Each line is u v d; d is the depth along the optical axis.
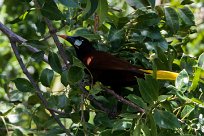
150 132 8.41
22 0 9.36
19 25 13.72
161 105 8.65
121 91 11.07
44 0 9.20
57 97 9.40
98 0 8.40
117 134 8.70
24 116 11.08
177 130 8.72
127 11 14.24
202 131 8.72
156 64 10.04
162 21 11.12
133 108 9.03
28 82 9.52
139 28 10.50
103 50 11.23
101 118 9.44
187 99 8.57
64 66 10.39
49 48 9.72
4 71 14.66
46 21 9.48
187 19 10.81
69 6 8.38
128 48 10.94
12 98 9.95
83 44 11.16
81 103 9.35
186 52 15.04
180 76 8.77
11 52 14.99
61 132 9.23
